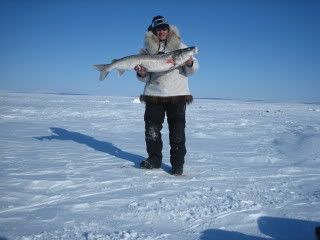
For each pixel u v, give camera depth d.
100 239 2.60
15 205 3.42
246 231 2.79
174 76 4.87
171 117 4.83
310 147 7.00
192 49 4.59
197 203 3.50
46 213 3.20
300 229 2.83
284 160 6.11
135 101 33.59
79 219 3.05
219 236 2.70
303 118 18.91
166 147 7.55
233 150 7.23
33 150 6.60
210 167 5.39
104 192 3.90
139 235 2.69
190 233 2.75
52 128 10.93
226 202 3.52
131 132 10.41
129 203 3.51
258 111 25.44
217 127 12.52
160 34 4.88
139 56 4.79
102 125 12.27
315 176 4.87
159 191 3.95
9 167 5.08
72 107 23.36
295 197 3.74
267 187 4.20
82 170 4.95
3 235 2.67
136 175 4.71
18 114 16.45
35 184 4.18
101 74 5.05
